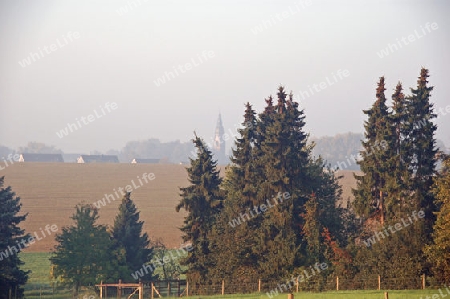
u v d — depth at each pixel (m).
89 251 64.50
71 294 63.62
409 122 70.75
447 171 65.06
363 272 60.34
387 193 71.25
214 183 71.06
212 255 66.12
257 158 73.06
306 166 72.69
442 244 55.34
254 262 65.00
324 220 65.69
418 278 58.56
